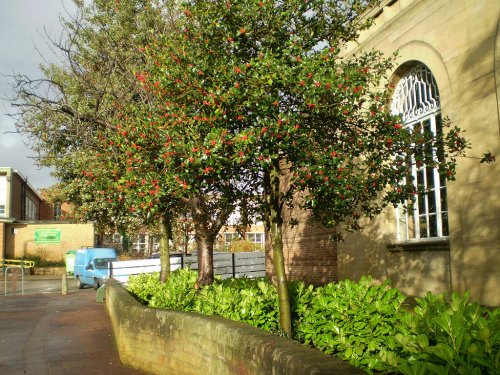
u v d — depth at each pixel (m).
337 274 13.15
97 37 12.29
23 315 14.62
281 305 5.82
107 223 19.23
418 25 9.77
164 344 6.67
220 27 5.73
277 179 6.00
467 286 8.37
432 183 9.71
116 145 7.01
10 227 41.91
